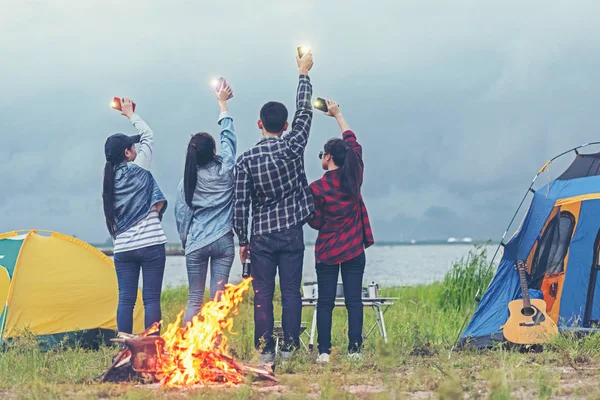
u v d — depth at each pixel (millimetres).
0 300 8930
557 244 8508
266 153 6629
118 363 6023
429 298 15266
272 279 6715
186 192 6836
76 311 9195
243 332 8031
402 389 5410
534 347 7809
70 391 5586
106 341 9305
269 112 6730
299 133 6777
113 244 7211
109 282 9625
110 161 7172
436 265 50000
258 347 6605
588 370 6301
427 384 5691
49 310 9047
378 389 5504
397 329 9391
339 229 6977
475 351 7754
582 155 8562
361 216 7164
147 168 7266
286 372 6473
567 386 5461
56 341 8953
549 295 8469
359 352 7031
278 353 7242
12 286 8914
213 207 6887
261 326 6648
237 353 7184
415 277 33062
